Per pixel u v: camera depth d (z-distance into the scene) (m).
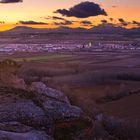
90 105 55.97
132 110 64.81
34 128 28.34
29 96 33.34
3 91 33.19
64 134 29.59
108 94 80.81
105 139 33.91
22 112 29.88
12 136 24.44
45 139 26.53
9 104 30.41
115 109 66.50
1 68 49.09
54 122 31.02
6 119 28.33
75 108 35.97
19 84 42.75
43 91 39.56
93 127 33.84
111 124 44.34
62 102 36.50
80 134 30.88
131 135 44.19
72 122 32.25
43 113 31.25
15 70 54.94
